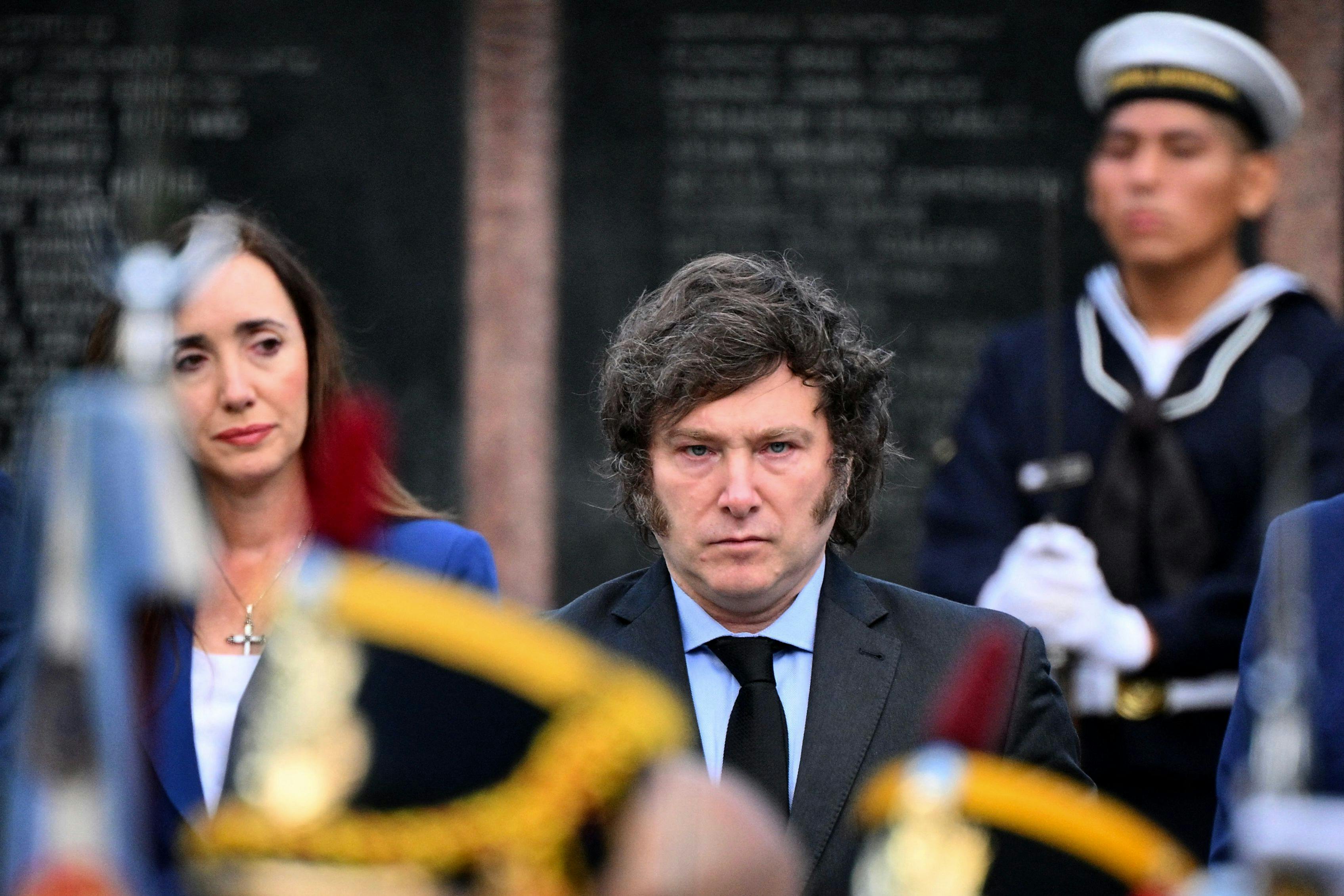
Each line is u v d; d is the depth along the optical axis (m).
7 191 22.58
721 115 22.08
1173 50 16.05
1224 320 15.41
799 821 8.54
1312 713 8.49
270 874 4.52
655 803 4.49
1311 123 21.09
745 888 4.40
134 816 4.50
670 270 22.05
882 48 22.03
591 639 9.27
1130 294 16.08
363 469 4.93
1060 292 21.69
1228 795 8.73
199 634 10.05
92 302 22.62
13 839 4.30
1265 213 21.12
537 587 21.81
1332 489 14.63
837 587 9.31
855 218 22.02
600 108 22.11
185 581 4.19
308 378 10.68
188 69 21.94
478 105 22.05
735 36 22.09
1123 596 14.85
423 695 4.68
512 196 22.03
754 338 8.59
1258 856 4.73
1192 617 14.22
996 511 15.70
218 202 19.27
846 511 9.44
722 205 22.08
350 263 21.95
